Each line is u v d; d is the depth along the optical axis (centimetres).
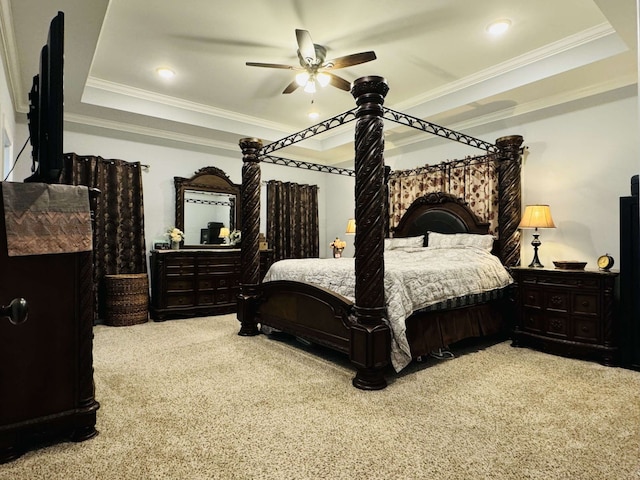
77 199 185
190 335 402
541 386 256
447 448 176
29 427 171
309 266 354
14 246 168
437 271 314
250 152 407
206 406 223
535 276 353
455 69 391
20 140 432
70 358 183
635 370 289
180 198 548
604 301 308
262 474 156
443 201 488
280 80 417
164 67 387
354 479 153
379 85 259
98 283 475
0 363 166
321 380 267
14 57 309
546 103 402
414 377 274
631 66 328
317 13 295
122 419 207
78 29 275
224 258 536
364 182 259
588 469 159
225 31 321
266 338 389
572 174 393
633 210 296
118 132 496
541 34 325
